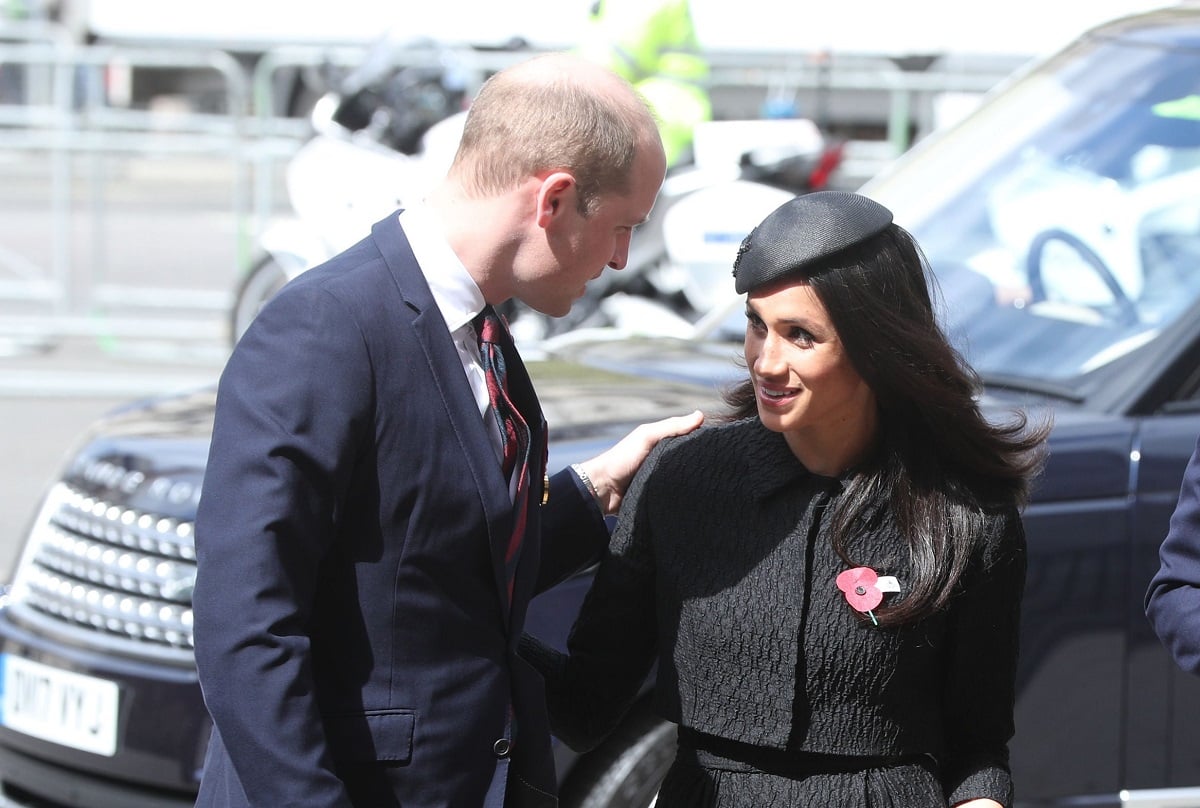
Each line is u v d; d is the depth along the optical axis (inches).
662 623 333.4
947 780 336.5
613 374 565.3
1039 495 456.1
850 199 316.8
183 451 513.7
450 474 302.4
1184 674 468.8
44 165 1631.4
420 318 303.9
